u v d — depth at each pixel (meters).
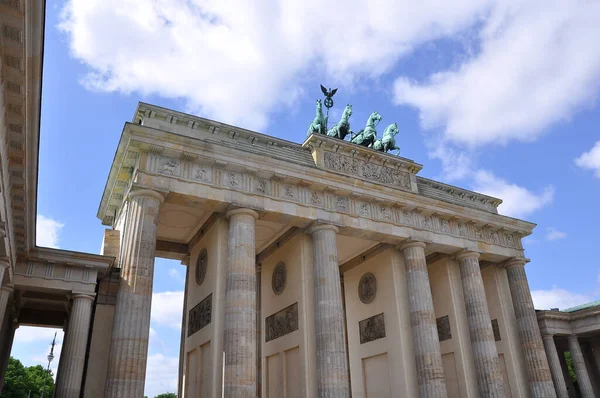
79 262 45.31
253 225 51.31
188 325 57.03
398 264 64.00
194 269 59.25
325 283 53.06
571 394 85.69
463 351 64.31
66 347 42.75
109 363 40.72
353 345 69.06
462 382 63.16
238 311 46.72
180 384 58.44
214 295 50.19
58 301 52.22
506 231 72.75
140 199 46.53
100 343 46.19
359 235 60.16
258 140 57.44
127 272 43.81
